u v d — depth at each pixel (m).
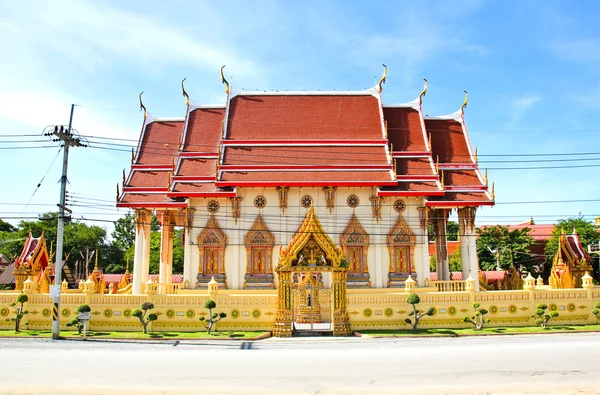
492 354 24.44
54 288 30.69
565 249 43.72
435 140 46.56
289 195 42.12
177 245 84.81
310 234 32.91
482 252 73.56
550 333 31.62
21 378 19.77
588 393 17.86
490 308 34.31
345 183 41.00
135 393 17.78
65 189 32.41
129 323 32.91
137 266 41.22
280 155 43.34
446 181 43.34
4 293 34.31
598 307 34.78
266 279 40.94
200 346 27.56
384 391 18.09
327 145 44.25
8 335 31.19
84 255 91.75
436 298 34.03
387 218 42.00
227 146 44.06
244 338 30.25
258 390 18.17
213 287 33.09
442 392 17.98
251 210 41.94
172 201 42.38
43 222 89.62
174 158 45.47
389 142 45.34
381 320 33.53
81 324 31.95
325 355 24.52
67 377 19.95
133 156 45.75
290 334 31.78
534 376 20.05
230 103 46.91
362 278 40.97
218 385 18.84
